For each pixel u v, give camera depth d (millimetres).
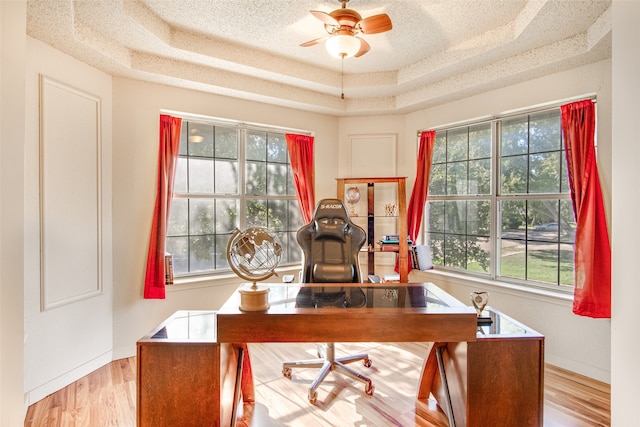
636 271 588
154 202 3256
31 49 2393
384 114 4312
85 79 2789
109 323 3012
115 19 2408
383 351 3180
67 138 2643
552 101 2980
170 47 2824
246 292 1734
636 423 587
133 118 3145
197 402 1719
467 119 3645
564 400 2373
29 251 2377
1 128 590
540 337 1820
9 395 604
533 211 3234
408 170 4250
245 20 2684
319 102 3990
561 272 3035
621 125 619
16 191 616
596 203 2631
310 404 2314
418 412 2223
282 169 4207
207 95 3535
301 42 3055
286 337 1694
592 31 2436
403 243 3773
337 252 2842
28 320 2359
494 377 1805
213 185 3725
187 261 3586
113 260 3051
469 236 3773
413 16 2596
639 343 580
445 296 2084
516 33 2611
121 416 2193
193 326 1962
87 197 2809
